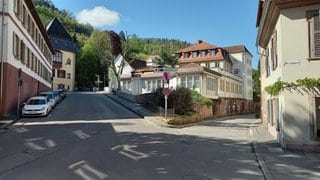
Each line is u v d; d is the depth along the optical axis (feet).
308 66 50.98
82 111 113.60
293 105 51.44
